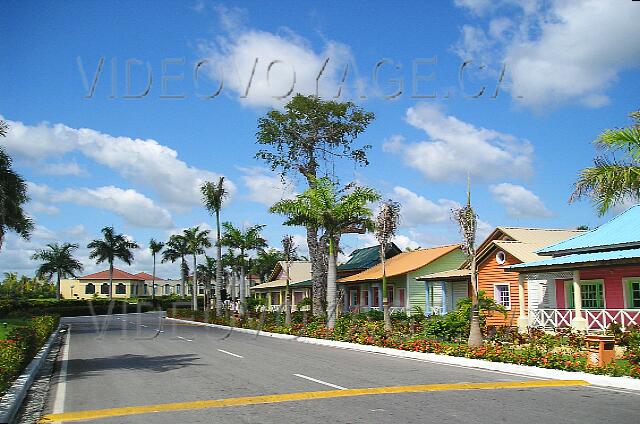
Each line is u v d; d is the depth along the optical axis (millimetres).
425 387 12352
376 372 14984
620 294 23250
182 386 12906
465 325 22828
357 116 46125
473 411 9688
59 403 11219
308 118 46000
